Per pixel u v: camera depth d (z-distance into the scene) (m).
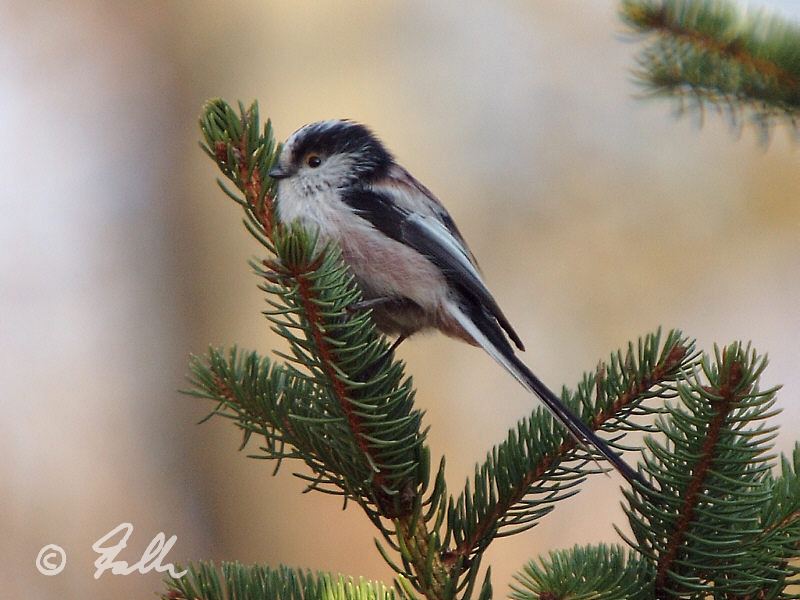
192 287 14.37
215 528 12.71
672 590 4.02
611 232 14.22
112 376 13.66
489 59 15.05
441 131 14.91
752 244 13.92
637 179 14.26
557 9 14.96
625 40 6.26
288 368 4.39
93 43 14.89
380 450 4.32
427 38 15.20
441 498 4.31
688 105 6.32
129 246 14.39
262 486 12.66
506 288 14.20
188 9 15.04
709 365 3.82
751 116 6.25
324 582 3.92
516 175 14.62
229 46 15.14
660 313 13.96
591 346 13.88
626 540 4.09
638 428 4.61
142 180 14.70
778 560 3.85
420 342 13.04
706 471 3.88
